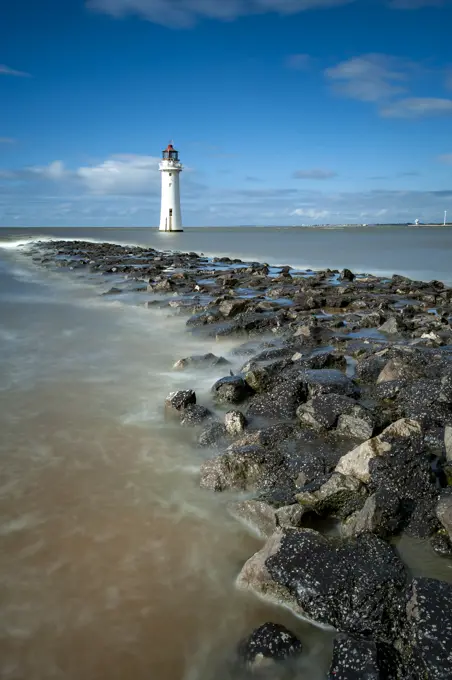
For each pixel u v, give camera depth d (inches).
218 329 583.8
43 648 166.1
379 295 863.7
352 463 243.6
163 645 167.8
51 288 1064.2
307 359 411.8
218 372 441.7
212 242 3213.6
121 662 161.8
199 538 219.8
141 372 449.7
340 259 1815.9
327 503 225.5
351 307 740.0
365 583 173.2
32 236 4274.1
